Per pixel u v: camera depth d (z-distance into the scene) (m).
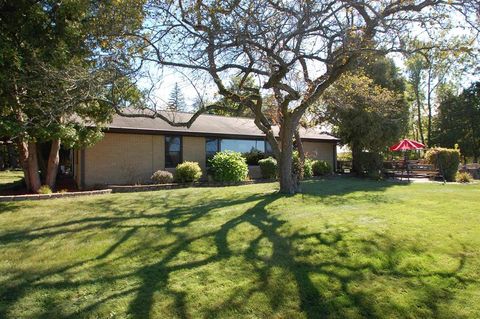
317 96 10.60
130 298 3.80
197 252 5.29
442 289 4.00
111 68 8.26
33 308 3.60
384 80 21.77
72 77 8.22
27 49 10.07
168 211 8.58
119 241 5.90
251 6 7.45
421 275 4.37
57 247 5.61
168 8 8.09
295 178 11.88
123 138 15.53
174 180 15.63
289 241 5.75
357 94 14.92
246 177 17.00
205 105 10.66
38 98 9.62
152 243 5.77
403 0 8.27
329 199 10.12
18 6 10.22
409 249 5.26
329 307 3.63
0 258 5.08
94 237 6.17
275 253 5.19
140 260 4.97
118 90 9.40
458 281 4.21
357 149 22.53
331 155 24.66
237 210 8.48
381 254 5.04
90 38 9.30
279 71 8.99
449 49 8.70
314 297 3.83
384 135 21.91
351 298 3.80
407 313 3.51
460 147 36.19
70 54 9.91
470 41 8.52
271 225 6.82
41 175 14.52
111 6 8.12
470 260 4.84
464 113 35.62
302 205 9.02
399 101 22.31
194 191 12.79
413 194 11.30
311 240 5.75
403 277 4.32
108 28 8.26
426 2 8.20
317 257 4.98
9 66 9.59
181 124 10.10
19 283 4.19
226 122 20.75
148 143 16.22
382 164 21.02
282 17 7.80
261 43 8.33
